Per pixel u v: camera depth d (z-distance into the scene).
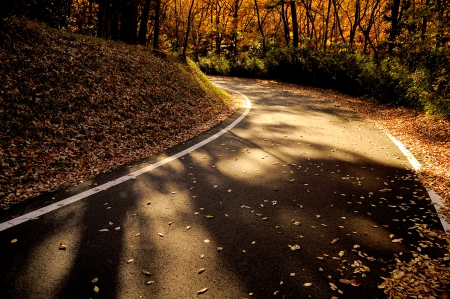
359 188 4.75
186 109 10.07
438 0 12.28
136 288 2.62
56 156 5.73
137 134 7.48
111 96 8.43
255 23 37.59
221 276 2.79
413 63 13.37
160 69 11.64
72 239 3.31
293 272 2.85
